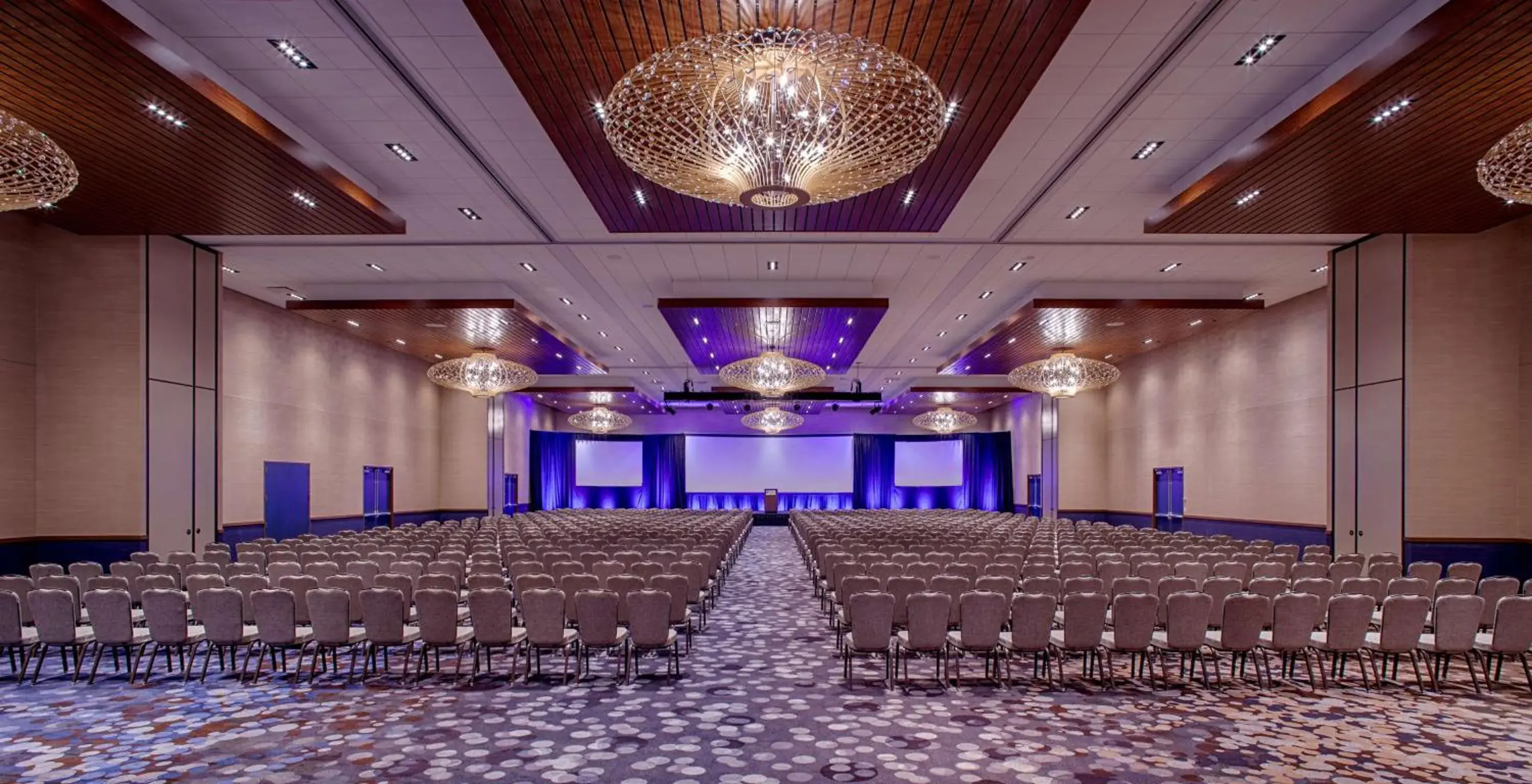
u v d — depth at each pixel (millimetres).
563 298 15117
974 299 15188
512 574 9250
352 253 12000
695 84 5117
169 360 10828
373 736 5324
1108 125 7652
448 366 15586
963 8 5207
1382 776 4617
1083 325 15688
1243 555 9625
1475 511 10406
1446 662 6648
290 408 16234
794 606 10977
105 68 5879
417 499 22422
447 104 7293
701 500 36188
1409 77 5926
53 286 10422
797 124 5141
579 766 4797
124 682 6617
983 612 6504
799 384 16438
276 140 7273
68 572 9609
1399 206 8891
